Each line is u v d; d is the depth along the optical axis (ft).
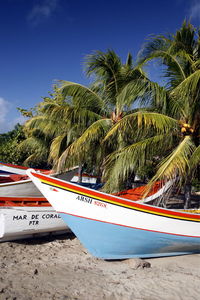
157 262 20.33
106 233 19.57
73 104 37.42
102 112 37.86
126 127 25.55
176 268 18.93
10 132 82.69
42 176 19.69
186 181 27.61
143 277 17.07
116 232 19.56
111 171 28.17
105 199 19.35
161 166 23.43
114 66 33.71
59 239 25.20
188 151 23.68
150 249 20.52
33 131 54.95
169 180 24.70
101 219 19.39
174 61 27.58
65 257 20.47
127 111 32.48
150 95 24.90
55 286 15.49
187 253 22.24
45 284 15.71
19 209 22.99
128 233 19.65
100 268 18.52
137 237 19.81
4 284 15.51
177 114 27.78
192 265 19.71
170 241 20.57
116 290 15.20
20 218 22.97
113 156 27.58
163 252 21.21
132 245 19.98
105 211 19.39
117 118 32.30
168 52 27.45
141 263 18.88
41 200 25.20
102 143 33.09
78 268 18.33
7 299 13.84
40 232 24.61
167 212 20.18
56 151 40.06
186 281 16.57
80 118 35.32
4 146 66.64
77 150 30.66
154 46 28.04
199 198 48.67
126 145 32.30
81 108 35.63
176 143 27.68
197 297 14.65
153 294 14.84
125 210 19.47
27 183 27.68
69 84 35.01
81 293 14.76
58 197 19.43
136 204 19.61
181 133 27.17
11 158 63.05
